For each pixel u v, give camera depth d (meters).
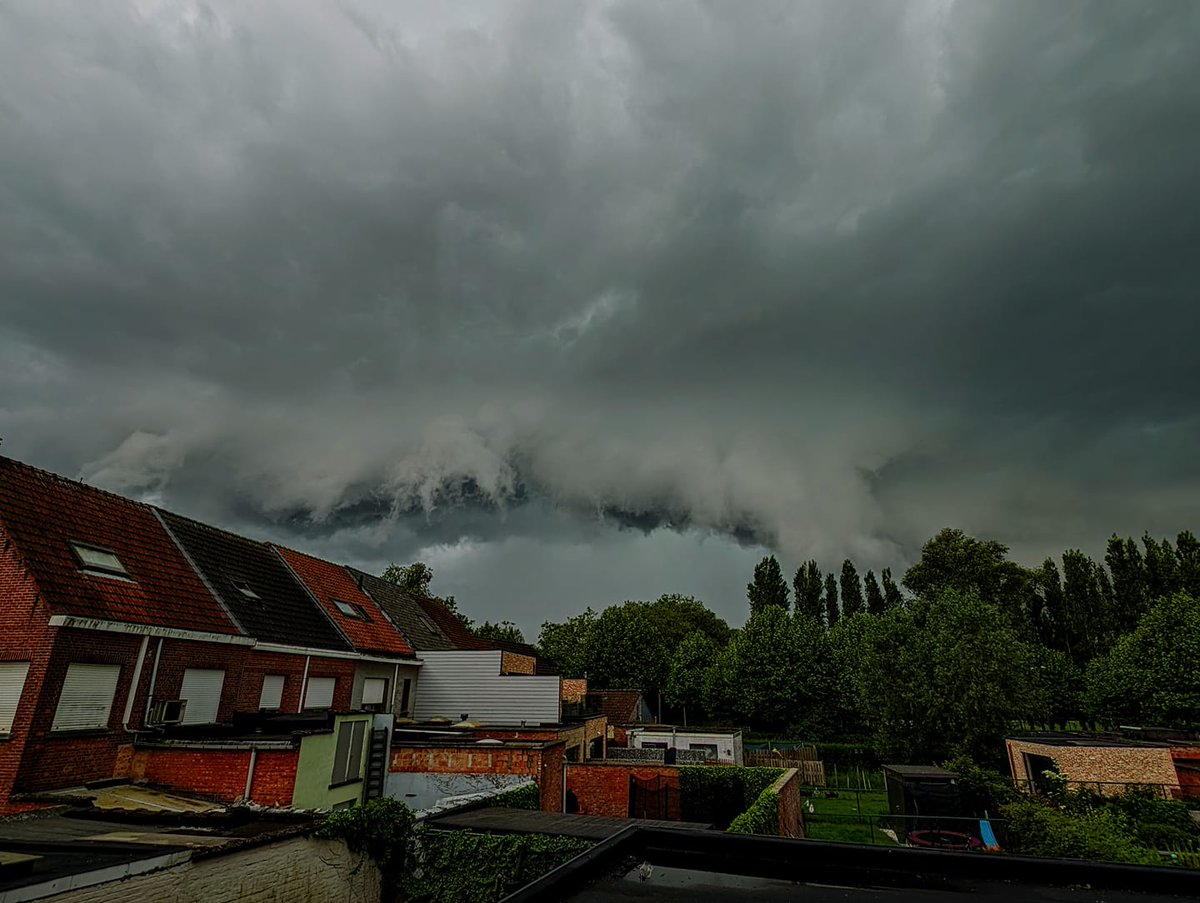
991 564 50.31
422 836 9.75
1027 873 2.93
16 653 11.47
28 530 12.88
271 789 11.45
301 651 18.39
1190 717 28.59
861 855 3.09
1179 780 22.55
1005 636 32.12
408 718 24.23
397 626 26.91
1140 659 30.95
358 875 8.94
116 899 6.03
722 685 45.69
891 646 35.66
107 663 12.45
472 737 18.48
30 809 10.28
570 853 9.25
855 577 62.22
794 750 35.53
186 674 14.42
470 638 35.16
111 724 12.29
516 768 14.45
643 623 54.22
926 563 52.41
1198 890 2.78
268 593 20.05
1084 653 49.41
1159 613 31.36
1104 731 35.28
